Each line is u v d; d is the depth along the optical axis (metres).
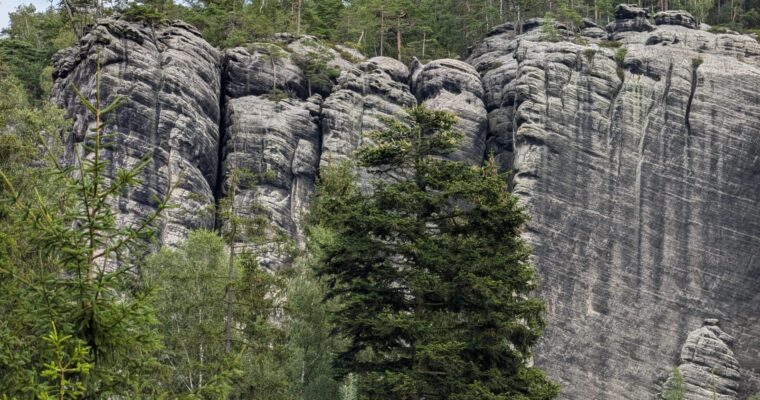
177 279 57.75
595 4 179.88
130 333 20.11
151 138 119.31
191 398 21.73
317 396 57.00
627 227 132.12
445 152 46.66
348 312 43.03
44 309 19.50
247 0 175.12
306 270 64.31
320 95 138.38
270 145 128.62
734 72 141.12
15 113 59.31
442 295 42.25
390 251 43.66
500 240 44.44
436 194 44.03
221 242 69.75
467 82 142.75
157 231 21.53
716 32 151.50
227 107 134.25
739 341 128.75
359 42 163.62
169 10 157.12
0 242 21.38
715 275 131.88
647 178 135.25
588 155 135.00
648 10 185.38
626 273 129.62
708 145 137.50
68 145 117.31
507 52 153.25
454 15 183.25
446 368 40.44
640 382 124.19
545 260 127.44
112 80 120.12
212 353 52.25
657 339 127.06
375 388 40.44
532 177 131.88
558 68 139.00
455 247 43.66
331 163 126.94
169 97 122.56
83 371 18.58
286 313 59.31
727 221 134.75
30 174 33.78
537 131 134.38
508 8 183.38
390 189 44.09
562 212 130.88
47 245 20.34
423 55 166.38
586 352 124.00
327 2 177.88
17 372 19.09
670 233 133.12
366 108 137.25
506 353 42.91
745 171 137.12
